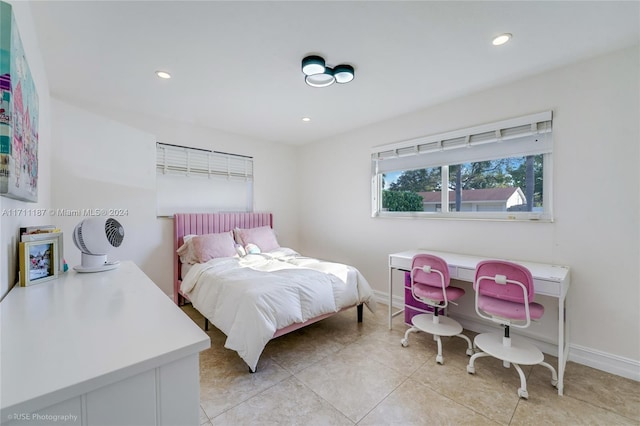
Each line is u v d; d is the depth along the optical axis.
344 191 3.83
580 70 2.03
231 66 2.07
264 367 2.01
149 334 0.75
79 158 2.70
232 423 1.48
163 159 3.25
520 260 2.33
